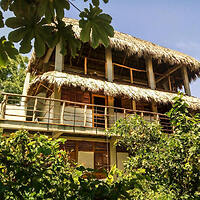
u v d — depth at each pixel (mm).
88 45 11320
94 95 10719
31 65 11234
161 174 3125
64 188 1684
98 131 8422
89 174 1732
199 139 2773
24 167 1807
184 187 2873
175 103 3162
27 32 1760
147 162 3578
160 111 12867
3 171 1845
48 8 1695
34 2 1587
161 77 13461
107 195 1499
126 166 4312
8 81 17266
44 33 1796
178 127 3129
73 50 2201
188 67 12492
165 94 11219
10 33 1729
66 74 8836
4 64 1998
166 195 2922
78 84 8336
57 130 7660
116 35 11273
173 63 11586
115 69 13352
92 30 1983
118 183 1588
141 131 4820
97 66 12602
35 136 2328
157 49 11836
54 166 1965
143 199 2908
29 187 1605
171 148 3150
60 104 9250
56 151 2186
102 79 10125
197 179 2742
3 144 2139
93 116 10008
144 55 11219
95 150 9805
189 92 12242
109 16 1980
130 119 5426
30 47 1794
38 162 1999
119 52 12461
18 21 1702
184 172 2893
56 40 2096
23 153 2074
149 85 11586
